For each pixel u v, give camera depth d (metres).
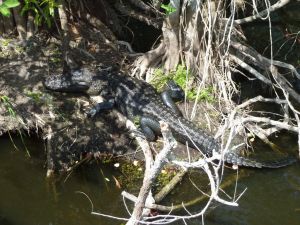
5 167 7.09
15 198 6.70
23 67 7.92
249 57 7.99
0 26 8.34
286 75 8.39
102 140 7.26
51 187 6.82
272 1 9.07
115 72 8.01
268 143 7.38
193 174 6.97
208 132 7.41
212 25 7.20
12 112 7.14
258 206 6.52
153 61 8.14
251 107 7.93
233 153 7.03
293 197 6.66
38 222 6.39
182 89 7.84
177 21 7.67
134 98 7.55
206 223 6.25
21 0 8.04
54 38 8.43
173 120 7.25
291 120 7.80
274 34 8.98
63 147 7.11
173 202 6.55
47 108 7.42
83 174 6.97
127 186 6.81
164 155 4.81
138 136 7.20
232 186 6.81
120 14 9.07
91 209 6.54
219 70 7.90
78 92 7.82
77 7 8.61
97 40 8.55
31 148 7.27
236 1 8.41
